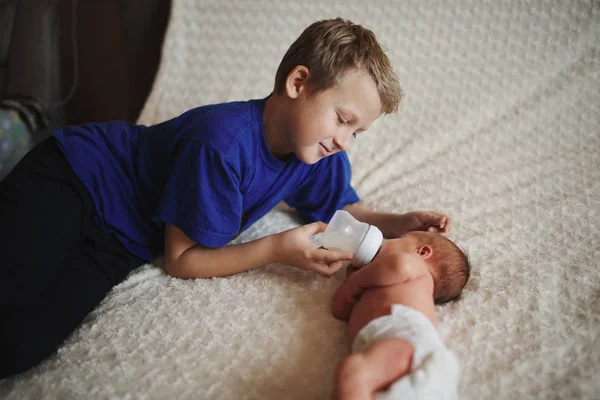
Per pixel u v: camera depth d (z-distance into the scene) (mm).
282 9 1601
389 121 1517
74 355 831
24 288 846
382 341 696
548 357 782
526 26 1513
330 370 769
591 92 1459
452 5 1543
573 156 1354
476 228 1135
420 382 642
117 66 1944
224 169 918
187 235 939
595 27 1479
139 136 1052
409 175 1362
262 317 880
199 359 794
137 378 767
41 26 1745
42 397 756
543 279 948
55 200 924
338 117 919
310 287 966
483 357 790
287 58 982
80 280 928
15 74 1720
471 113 1495
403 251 914
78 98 2021
